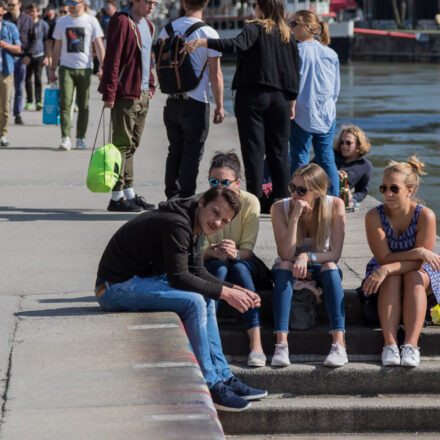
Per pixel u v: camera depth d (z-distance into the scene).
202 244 14.16
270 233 21.50
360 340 15.37
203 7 22.73
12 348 12.84
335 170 23.91
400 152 43.91
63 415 10.55
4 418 10.45
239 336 15.20
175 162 23.62
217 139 41.84
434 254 15.09
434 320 15.62
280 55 22.17
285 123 22.70
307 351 15.33
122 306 14.30
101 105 59.19
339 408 14.22
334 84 23.41
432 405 14.32
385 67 177.62
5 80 37.03
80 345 12.93
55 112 42.56
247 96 22.27
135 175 30.66
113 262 14.22
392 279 15.18
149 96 25.05
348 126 25.50
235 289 14.30
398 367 14.76
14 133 42.75
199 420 10.40
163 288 14.04
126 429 10.14
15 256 19.08
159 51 22.61
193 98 22.61
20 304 15.28
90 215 23.83
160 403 10.89
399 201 15.23
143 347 12.79
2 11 36.19
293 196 15.57
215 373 13.99
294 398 14.59
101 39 36.22
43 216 23.56
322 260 15.27
